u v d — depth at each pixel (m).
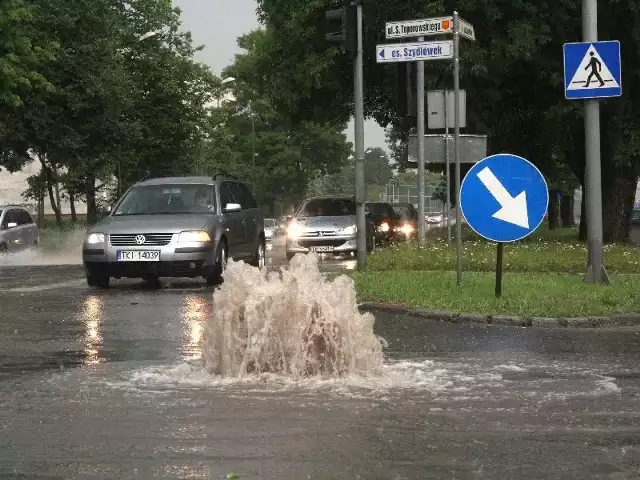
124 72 45.25
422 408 6.02
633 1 22.98
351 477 4.53
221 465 4.74
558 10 24.80
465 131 26.84
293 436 5.31
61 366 7.71
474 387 6.73
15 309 11.99
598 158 13.37
